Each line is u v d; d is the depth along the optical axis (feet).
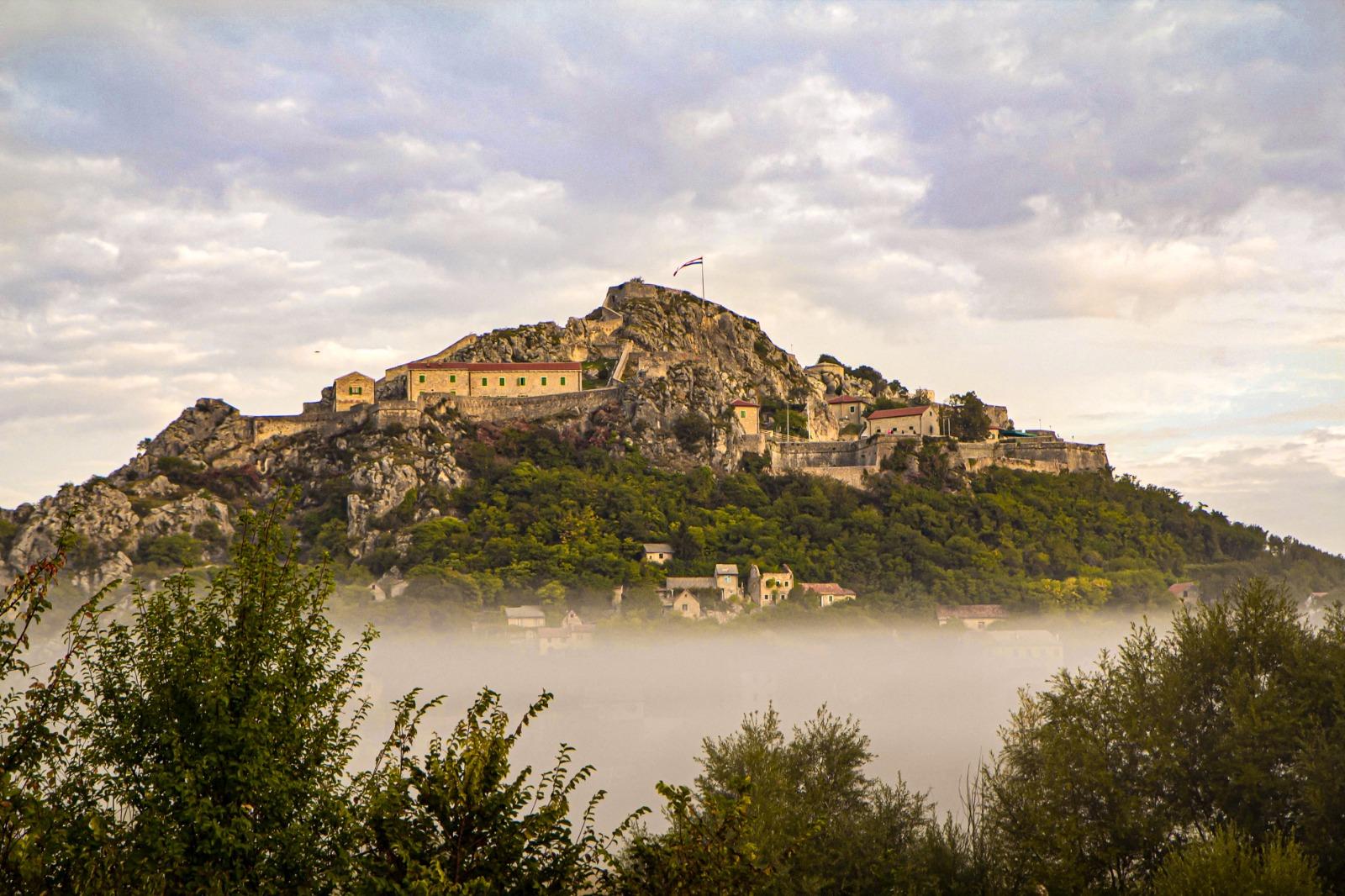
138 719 170.40
